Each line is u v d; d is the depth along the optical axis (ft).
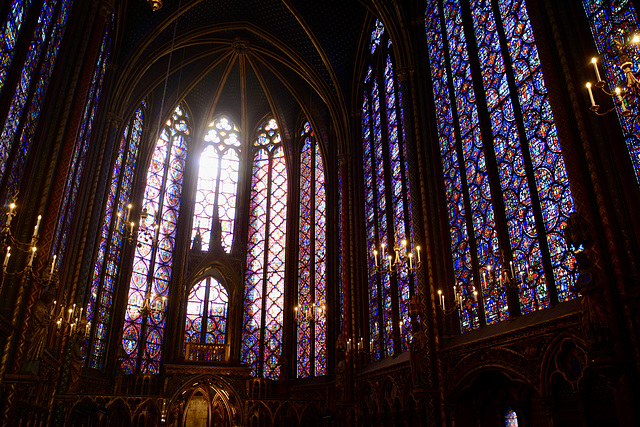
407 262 53.11
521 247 37.50
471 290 42.98
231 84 91.71
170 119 88.07
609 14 31.42
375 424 55.47
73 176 49.24
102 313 68.49
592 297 26.13
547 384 31.65
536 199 36.42
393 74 64.39
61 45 42.39
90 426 58.70
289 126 92.17
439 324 44.65
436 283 45.91
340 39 74.64
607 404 27.86
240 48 82.43
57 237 45.29
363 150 72.23
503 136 41.22
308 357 75.25
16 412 36.35
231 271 78.33
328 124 83.15
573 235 27.55
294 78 84.69
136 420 60.18
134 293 74.64
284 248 86.33
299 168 90.48
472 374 39.32
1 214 32.42
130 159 78.33
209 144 92.53
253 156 94.38
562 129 31.01
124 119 71.10
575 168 29.63
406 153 52.85
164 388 65.72
